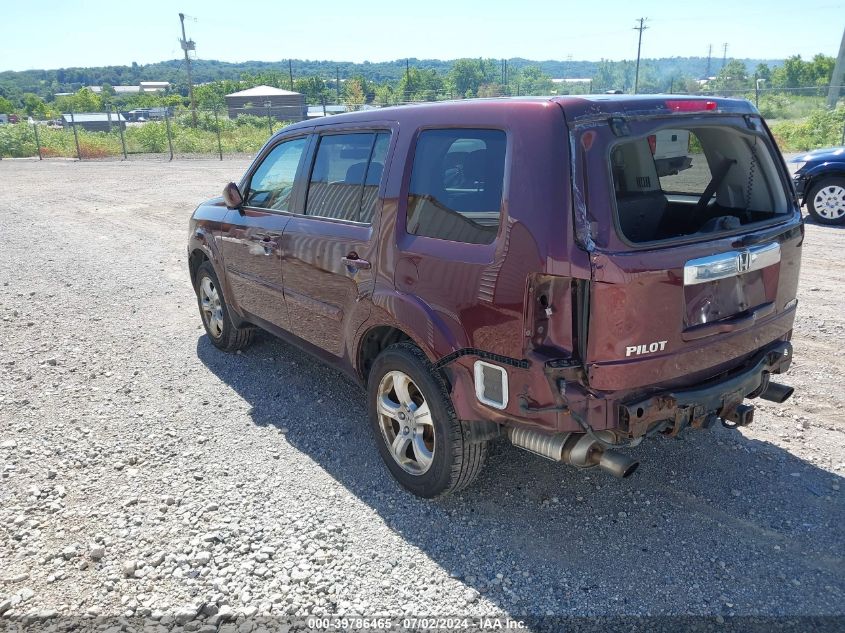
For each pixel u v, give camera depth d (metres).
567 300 2.76
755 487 3.71
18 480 3.96
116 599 2.98
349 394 5.09
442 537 3.36
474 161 3.13
